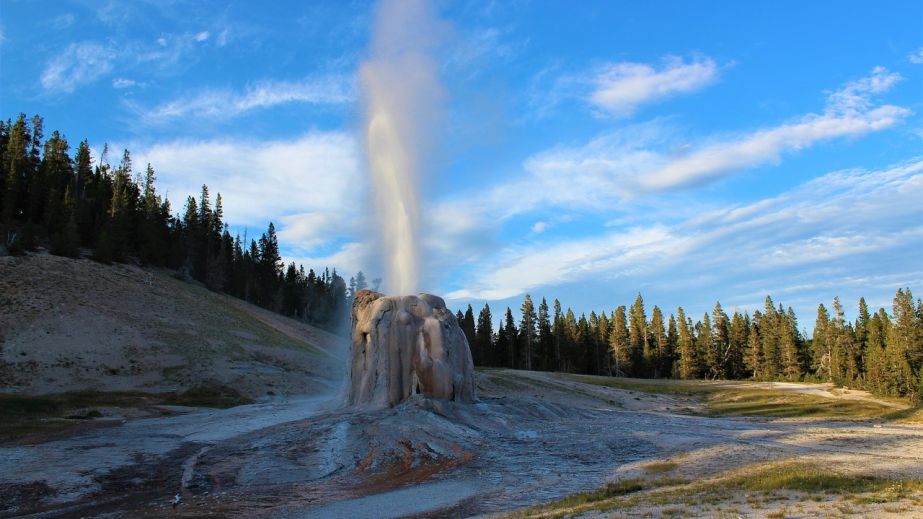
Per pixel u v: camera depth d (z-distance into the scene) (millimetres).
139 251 106062
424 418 29922
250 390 60531
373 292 40969
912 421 48875
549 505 16672
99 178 119875
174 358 65812
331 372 76875
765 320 122312
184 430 32406
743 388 90312
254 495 19891
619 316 128875
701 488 16766
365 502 18547
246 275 125750
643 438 27578
